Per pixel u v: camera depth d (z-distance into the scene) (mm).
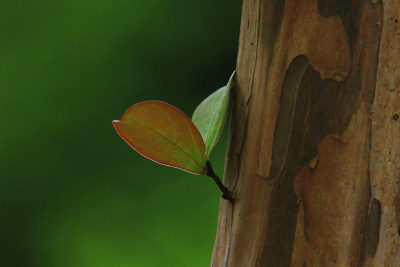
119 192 1590
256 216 574
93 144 1637
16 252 1610
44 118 1640
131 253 1555
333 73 562
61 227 1602
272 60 569
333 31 562
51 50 1658
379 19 560
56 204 1607
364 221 565
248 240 576
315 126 565
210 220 1522
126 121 569
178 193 1559
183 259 1534
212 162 1517
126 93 1678
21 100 1642
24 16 1667
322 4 562
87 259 1573
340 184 564
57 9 1674
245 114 577
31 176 1622
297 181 568
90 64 1674
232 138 582
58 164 1621
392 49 560
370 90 562
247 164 576
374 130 562
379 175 564
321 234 567
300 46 565
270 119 571
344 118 563
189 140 573
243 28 580
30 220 1615
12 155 1626
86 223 1588
